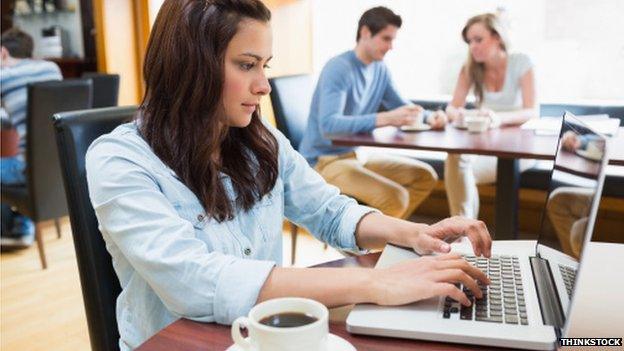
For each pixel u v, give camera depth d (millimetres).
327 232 1224
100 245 1080
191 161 983
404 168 2760
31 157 2822
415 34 3709
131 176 919
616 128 2182
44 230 3557
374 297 823
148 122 1001
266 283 836
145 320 981
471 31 2818
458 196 2701
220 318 827
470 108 3283
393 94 2957
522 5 3352
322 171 2756
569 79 3322
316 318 663
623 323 835
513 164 2262
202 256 861
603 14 3172
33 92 2742
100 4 3877
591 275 1038
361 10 3805
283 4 3717
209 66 948
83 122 1105
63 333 2285
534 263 1018
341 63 2650
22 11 4430
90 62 4246
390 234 1126
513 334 742
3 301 2572
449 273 857
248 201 1078
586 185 782
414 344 755
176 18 957
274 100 2895
